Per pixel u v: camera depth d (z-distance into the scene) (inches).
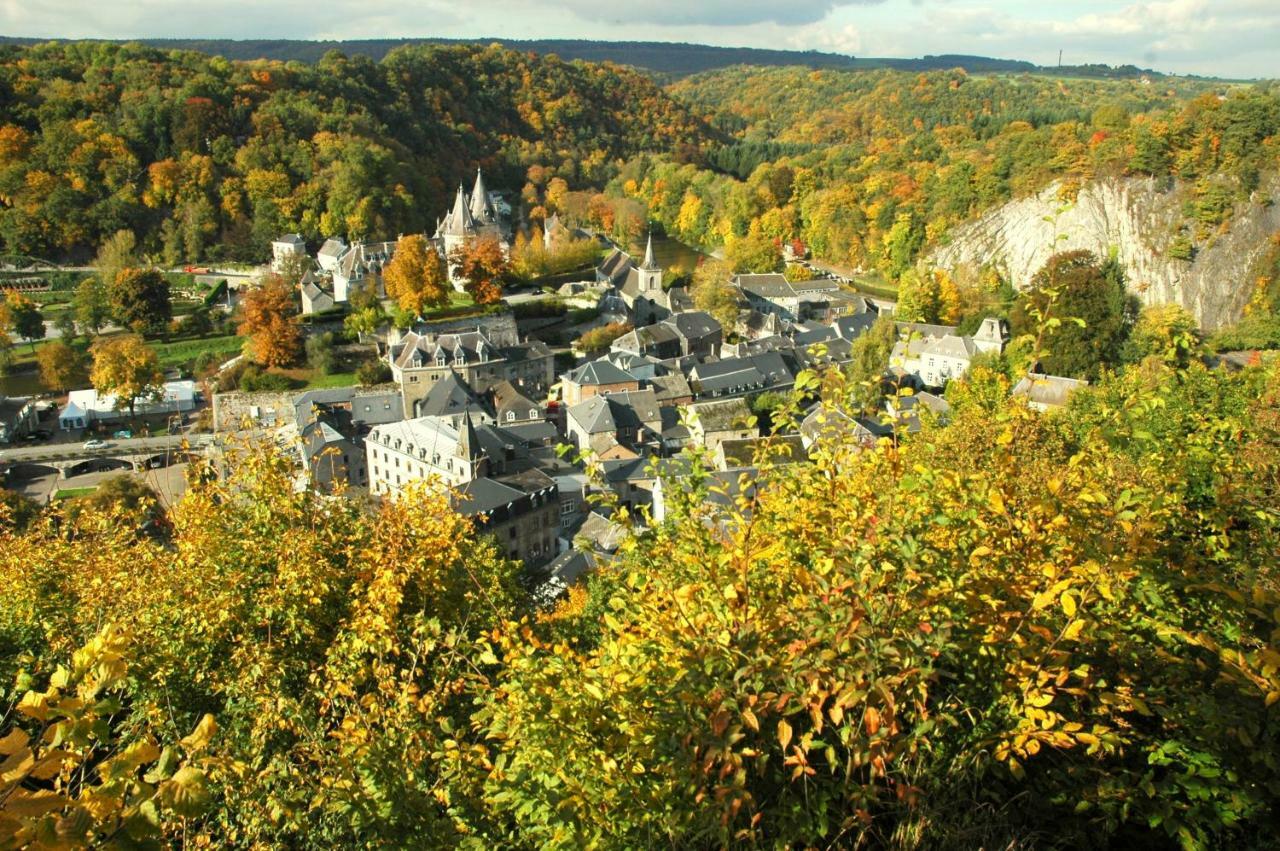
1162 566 403.5
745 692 322.3
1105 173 4808.1
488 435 2696.9
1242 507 464.8
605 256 6392.7
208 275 5403.5
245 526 772.0
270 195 5698.8
